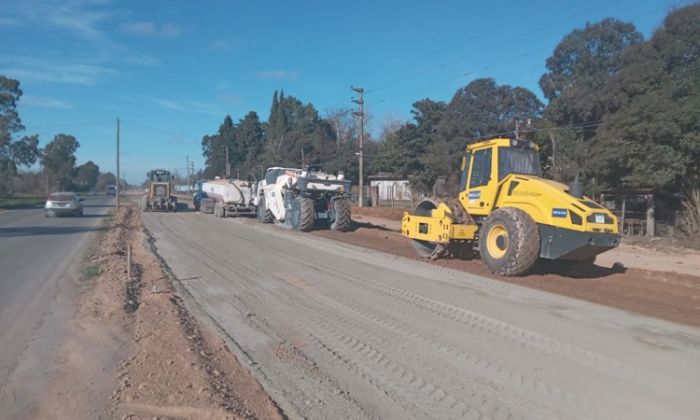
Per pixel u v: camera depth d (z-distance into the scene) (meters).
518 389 5.30
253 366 5.93
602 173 24.41
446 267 12.67
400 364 5.98
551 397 5.12
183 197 83.69
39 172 110.75
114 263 12.72
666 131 20.95
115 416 4.70
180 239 18.31
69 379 5.59
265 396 5.09
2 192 76.12
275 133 78.81
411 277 11.20
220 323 7.67
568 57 37.06
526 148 12.56
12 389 5.34
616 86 27.34
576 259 11.25
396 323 7.60
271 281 10.70
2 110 65.75
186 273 11.60
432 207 14.19
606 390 5.29
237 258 13.76
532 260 10.98
